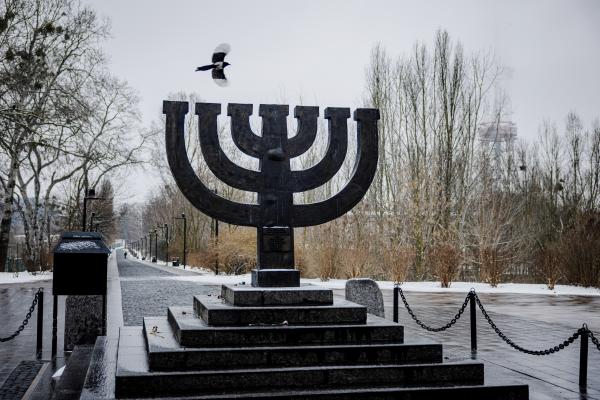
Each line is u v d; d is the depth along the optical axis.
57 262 8.33
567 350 9.48
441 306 16.28
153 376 5.29
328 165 7.57
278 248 7.33
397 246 26.94
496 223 26.47
